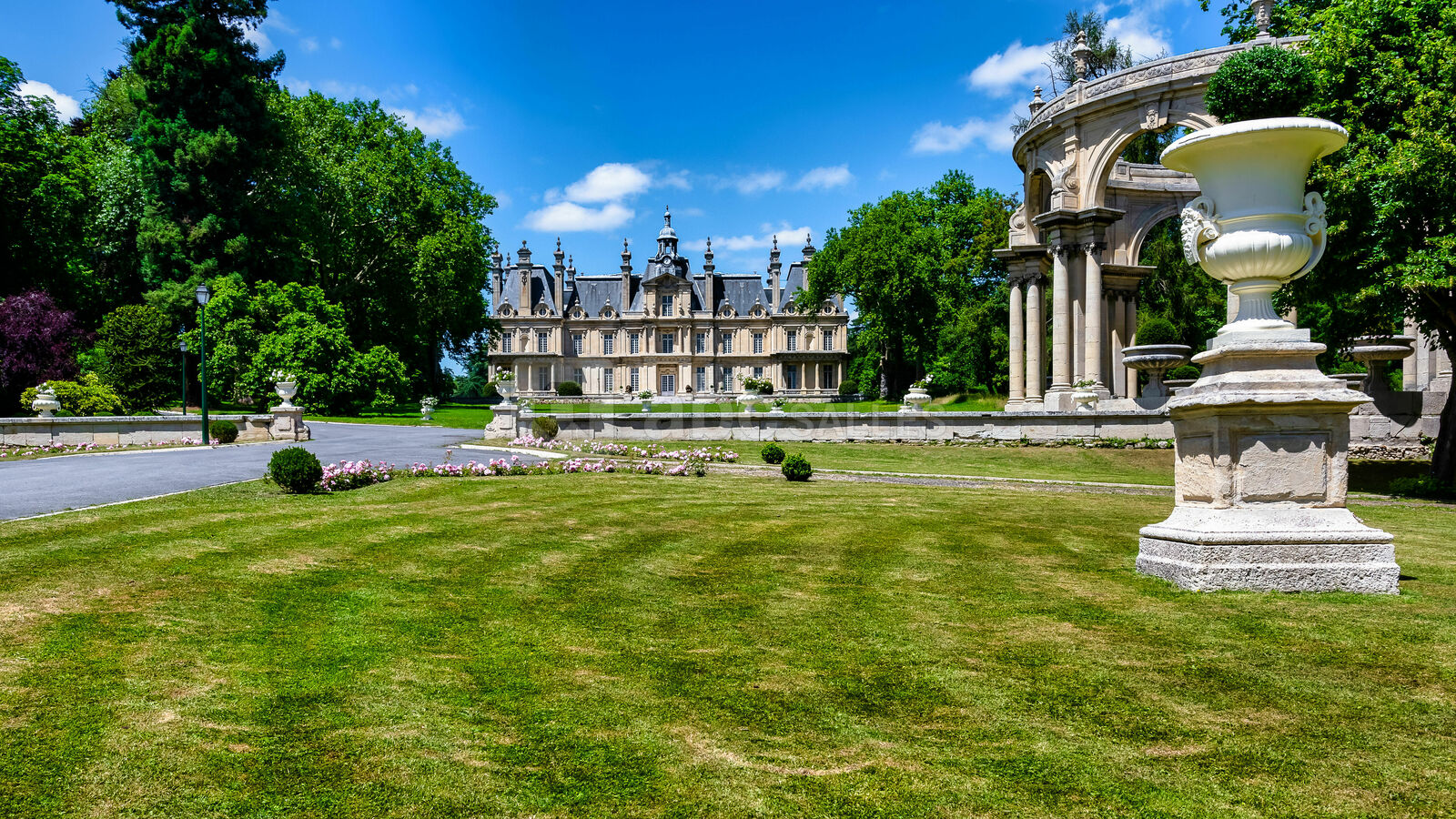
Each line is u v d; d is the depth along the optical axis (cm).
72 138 4797
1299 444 724
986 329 5606
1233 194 762
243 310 4297
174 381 4162
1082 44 3184
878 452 2561
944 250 6178
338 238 5294
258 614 634
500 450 2439
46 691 474
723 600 700
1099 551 914
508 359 10662
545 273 10962
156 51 4181
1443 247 1514
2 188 3822
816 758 406
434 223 5688
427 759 402
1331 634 584
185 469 1738
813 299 6894
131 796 366
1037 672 518
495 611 662
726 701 477
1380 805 359
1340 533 709
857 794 371
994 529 1090
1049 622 627
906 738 427
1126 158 4847
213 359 4175
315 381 4247
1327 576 706
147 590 688
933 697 480
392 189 5438
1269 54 764
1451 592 707
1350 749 411
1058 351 3155
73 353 3841
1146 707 464
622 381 10762
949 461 2406
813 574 799
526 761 402
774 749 416
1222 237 770
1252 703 468
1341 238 1686
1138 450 2547
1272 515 723
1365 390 2581
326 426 3659
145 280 4438
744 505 1320
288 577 751
